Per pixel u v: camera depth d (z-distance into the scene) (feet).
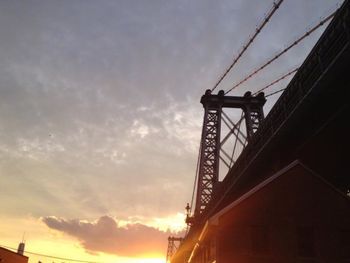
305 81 73.56
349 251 61.98
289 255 61.00
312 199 65.82
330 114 73.20
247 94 189.37
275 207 64.90
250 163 102.53
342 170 92.84
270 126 92.63
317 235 62.69
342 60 58.49
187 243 161.99
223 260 61.16
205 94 195.52
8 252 126.62
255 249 61.93
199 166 186.50
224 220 63.93
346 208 65.21
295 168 68.33
